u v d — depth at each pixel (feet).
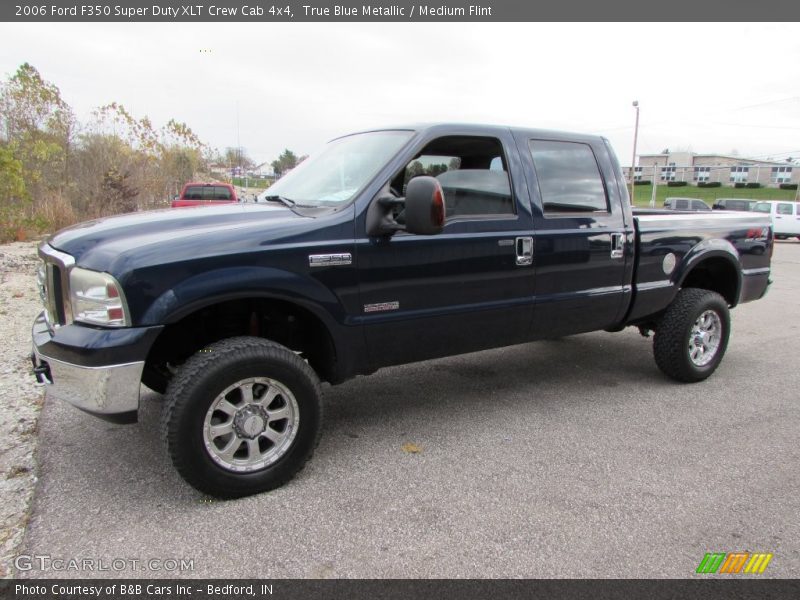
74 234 9.60
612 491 9.70
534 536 8.38
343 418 12.92
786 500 9.48
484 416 13.08
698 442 11.72
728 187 253.24
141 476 9.96
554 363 17.43
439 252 11.00
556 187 12.83
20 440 11.21
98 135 73.51
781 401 14.21
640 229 14.06
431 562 7.77
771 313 25.79
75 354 8.43
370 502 9.28
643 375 16.30
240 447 9.57
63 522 8.55
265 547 8.05
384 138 11.71
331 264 9.86
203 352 8.99
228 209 10.83
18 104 56.54
